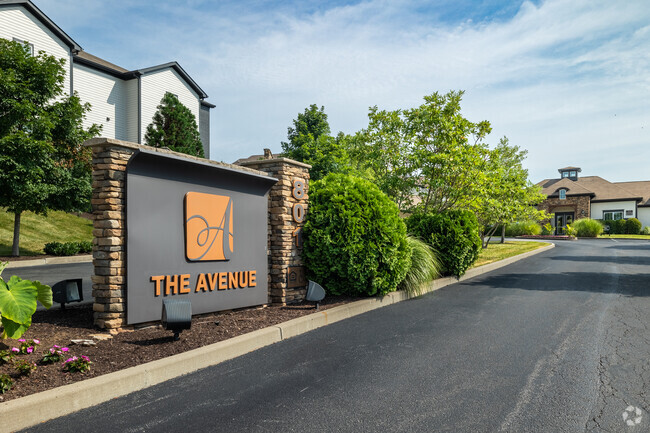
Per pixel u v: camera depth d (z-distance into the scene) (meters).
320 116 23.94
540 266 15.78
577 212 46.72
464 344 5.80
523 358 5.21
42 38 21.81
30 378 3.87
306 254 8.39
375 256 8.30
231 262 6.93
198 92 30.56
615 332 6.39
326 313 7.05
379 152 14.64
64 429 3.29
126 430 3.30
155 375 4.28
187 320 5.19
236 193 7.03
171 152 5.88
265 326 6.10
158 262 5.81
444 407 3.83
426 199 14.83
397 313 7.82
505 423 3.53
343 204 8.42
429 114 13.95
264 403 3.86
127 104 26.73
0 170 14.50
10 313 4.34
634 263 16.61
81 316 6.02
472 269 13.59
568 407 3.83
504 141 23.69
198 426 3.40
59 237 21.42
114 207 5.38
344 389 4.22
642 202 48.44
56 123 16.50
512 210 21.88
